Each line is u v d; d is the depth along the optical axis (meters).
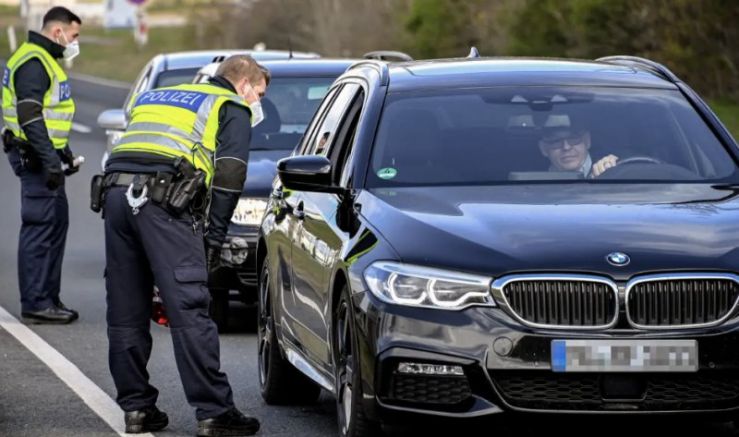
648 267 12.18
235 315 23.67
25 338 21.41
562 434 13.95
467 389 12.18
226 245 21.19
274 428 15.41
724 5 48.28
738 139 40.69
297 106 24.42
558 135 14.80
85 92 82.62
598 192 13.95
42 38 22.86
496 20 63.12
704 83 49.72
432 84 15.56
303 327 15.17
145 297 15.10
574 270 12.19
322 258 14.30
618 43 52.97
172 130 14.72
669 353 12.09
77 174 48.06
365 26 75.81
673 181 14.45
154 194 14.45
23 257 22.88
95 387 17.62
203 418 14.70
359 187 14.27
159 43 120.25
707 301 12.24
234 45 91.69
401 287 12.41
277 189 17.47
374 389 12.47
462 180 14.30
